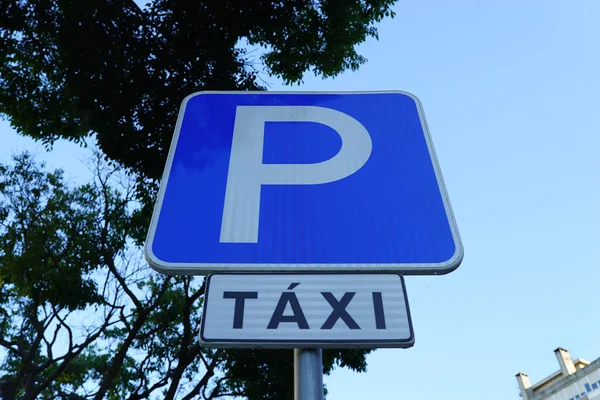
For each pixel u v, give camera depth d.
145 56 5.79
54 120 7.12
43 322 9.47
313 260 1.58
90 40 5.65
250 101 2.21
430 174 1.86
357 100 2.21
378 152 1.95
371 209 1.74
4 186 9.04
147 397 8.80
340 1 6.51
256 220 1.70
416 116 2.12
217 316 1.41
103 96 5.72
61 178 9.59
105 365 10.46
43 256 8.76
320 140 2.01
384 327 1.38
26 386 8.62
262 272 1.54
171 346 9.91
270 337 1.37
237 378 8.02
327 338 1.36
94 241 9.26
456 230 1.67
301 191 1.80
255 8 6.01
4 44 6.77
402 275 1.51
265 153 1.94
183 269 1.57
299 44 6.74
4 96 7.04
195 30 5.77
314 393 1.29
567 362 33.78
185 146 1.97
